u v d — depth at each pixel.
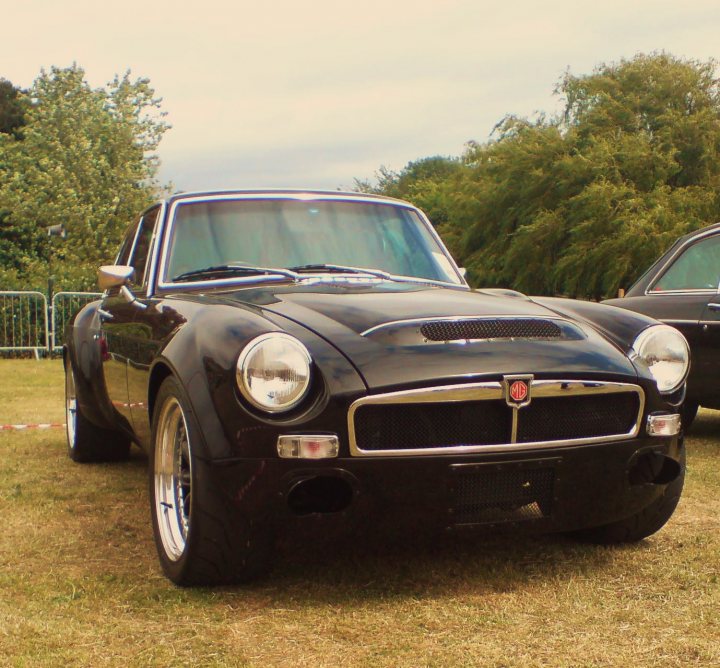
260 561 2.98
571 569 3.29
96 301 5.48
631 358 3.21
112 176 28.86
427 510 2.85
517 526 2.98
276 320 3.06
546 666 2.41
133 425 4.12
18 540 3.70
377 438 2.80
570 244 32.34
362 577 3.17
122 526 3.93
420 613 2.82
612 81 34.38
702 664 2.43
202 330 3.05
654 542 3.64
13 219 26.36
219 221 4.09
